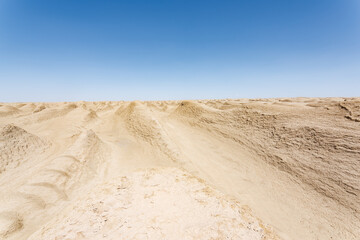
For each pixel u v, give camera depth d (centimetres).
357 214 624
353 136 883
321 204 696
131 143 1395
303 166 885
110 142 1404
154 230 482
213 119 1747
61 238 456
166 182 796
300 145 1010
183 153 1157
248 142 1242
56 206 636
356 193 680
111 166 1003
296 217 659
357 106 1094
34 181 718
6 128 1062
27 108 3375
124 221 516
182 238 462
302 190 778
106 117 2627
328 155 870
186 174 895
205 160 1117
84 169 888
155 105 4231
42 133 1523
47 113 2302
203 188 762
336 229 596
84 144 1074
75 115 2170
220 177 924
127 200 635
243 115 1589
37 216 583
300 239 569
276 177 888
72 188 743
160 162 1061
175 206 609
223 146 1293
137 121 1775
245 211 645
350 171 755
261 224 589
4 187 748
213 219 554
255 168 987
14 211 580
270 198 766
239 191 811
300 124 1149
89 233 471
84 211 573
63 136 1488
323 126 1042
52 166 820
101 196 666
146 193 689
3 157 919
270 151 1075
